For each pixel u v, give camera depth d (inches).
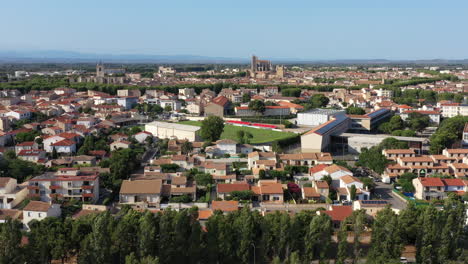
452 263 4660.4
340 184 7022.6
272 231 4717.0
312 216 5088.6
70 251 4690.0
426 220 4832.7
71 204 6259.8
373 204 5708.7
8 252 4092.0
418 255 4820.4
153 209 6151.6
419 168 7677.2
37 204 5600.4
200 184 7234.3
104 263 4360.2
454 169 7672.2
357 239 4790.8
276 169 7795.3
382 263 4522.6
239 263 4702.3
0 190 6082.7
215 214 5206.7
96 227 4372.5
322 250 4680.1
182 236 4621.1
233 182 7185.0
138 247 4591.5
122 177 7431.1
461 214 4909.0
